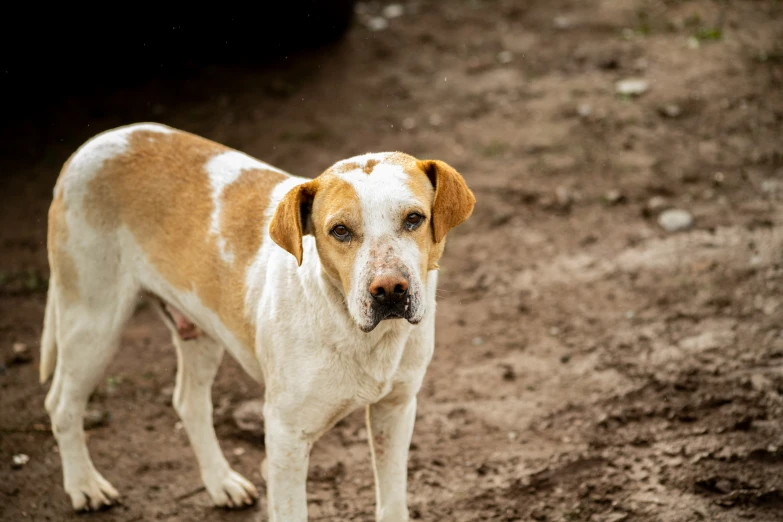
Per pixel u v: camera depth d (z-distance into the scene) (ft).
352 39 42.70
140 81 39.88
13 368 22.43
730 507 15.87
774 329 21.01
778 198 27.12
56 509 17.29
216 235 14.79
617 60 38.01
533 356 21.45
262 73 39.88
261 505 17.29
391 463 14.69
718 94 34.01
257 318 14.02
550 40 40.91
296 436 13.73
